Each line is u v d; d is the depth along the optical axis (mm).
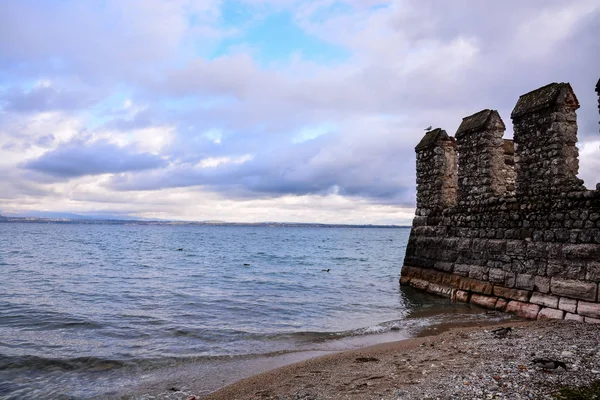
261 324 13250
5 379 8359
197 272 30812
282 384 7352
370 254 59062
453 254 15359
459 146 15344
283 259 46438
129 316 14312
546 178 11633
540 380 5953
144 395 7438
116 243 79625
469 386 6016
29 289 21094
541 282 11438
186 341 11180
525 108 12180
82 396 7480
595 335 8516
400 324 12383
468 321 12031
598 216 10062
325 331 12086
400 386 6480
